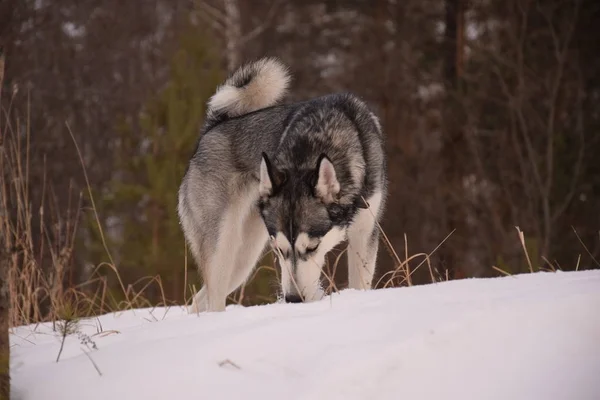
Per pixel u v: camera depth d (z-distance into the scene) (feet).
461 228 63.62
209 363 10.89
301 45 70.74
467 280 15.21
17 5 63.87
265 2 71.61
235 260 23.70
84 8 71.31
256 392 10.28
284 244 19.03
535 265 37.91
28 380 11.58
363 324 11.57
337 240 19.99
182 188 24.34
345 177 20.39
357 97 22.79
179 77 44.75
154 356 11.31
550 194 58.95
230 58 61.52
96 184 59.52
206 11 69.21
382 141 22.76
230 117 24.26
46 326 18.31
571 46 65.82
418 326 11.05
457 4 66.54
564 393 9.95
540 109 66.39
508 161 65.26
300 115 21.79
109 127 65.26
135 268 40.60
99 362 11.55
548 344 10.71
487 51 65.57
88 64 69.31
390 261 42.91
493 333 10.86
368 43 69.72
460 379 10.23
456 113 65.31
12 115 47.19
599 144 61.31
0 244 11.32
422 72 68.23
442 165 66.13
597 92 65.46
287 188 19.75
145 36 73.00
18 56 63.16
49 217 41.98
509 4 66.08
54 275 23.88
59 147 61.05
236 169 23.30
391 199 64.69
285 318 12.48
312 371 10.39
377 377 10.20
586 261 53.67
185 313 21.16
